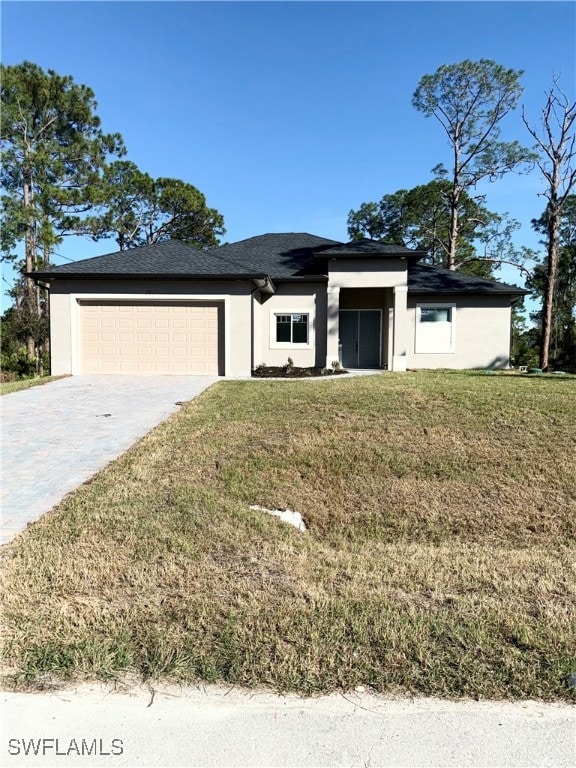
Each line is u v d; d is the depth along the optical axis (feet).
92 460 21.44
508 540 17.47
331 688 8.21
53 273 47.06
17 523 14.98
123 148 102.27
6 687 8.14
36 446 23.48
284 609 10.41
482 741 7.25
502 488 20.53
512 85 89.15
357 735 7.32
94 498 16.78
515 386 38.58
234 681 8.30
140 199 106.93
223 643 9.20
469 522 18.44
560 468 21.97
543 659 8.98
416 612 10.49
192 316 49.19
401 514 18.78
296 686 8.21
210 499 17.24
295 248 68.90
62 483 18.61
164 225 114.52
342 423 27.17
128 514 15.47
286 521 17.11
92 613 10.07
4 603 10.40
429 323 63.72
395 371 54.95
